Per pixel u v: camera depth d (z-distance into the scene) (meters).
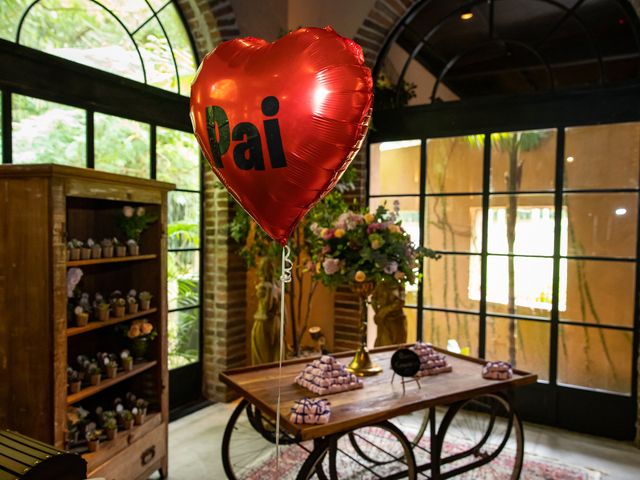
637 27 3.36
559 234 3.61
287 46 1.50
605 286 3.49
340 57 1.50
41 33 2.81
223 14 3.74
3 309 2.15
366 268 2.61
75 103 2.98
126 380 2.99
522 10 3.74
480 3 3.83
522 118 3.66
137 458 2.62
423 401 2.23
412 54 4.12
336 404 2.18
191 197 3.90
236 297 4.04
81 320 2.38
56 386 2.11
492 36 3.84
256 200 1.64
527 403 3.75
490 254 3.87
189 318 3.94
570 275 3.60
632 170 3.39
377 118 4.21
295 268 3.80
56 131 2.90
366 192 4.29
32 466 1.17
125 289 2.98
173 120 3.67
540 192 3.67
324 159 1.53
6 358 2.15
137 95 3.38
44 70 2.80
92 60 3.10
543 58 3.63
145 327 2.76
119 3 3.26
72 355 2.80
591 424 3.54
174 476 2.88
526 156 3.71
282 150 1.50
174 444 3.29
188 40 3.81
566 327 3.62
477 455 2.80
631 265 3.41
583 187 3.54
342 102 1.48
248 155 1.53
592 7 3.53
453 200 3.99
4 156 2.63
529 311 3.75
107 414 2.55
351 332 4.22
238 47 1.59
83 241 2.83
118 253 2.63
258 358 3.66
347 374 2.42
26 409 2.14
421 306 4.14
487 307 3.89
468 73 4.09
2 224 2.12
